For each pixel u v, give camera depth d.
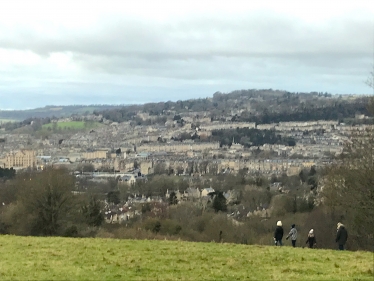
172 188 154.50
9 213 65.00
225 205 109.94
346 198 45.16
